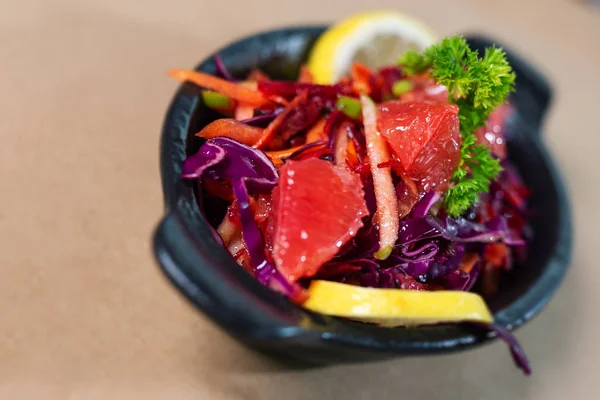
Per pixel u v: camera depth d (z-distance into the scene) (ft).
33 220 0.79
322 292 0.65
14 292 0.74
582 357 0.90
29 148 0.85
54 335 0.72
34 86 0.91
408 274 0.72
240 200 0.68
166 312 0.76
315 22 1.18
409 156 0.71
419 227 0.72
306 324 0.60
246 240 0.67
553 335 0.91
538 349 0.89
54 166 0.84
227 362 0.75
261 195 0.71
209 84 0.76
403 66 0.82
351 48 0.91
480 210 0.83
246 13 1.14
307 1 1.22
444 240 0.75
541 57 1.32
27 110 0.88
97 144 0.88
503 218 0.82
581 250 1.01
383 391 0.79
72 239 0.79
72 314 0.74
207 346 0.75
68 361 0.71
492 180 0.85
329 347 0.62
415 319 0.66
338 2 1.26
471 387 0.83
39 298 0.74
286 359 0.73
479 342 0.69
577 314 0.94
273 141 0.77
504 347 0.88
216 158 0.69
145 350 0.73
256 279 0.62
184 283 0.57
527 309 0.75
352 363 0.73
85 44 0.98
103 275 0.77
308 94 0.80
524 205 0.91
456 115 0.71
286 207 0.64
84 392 0.70
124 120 0.91
